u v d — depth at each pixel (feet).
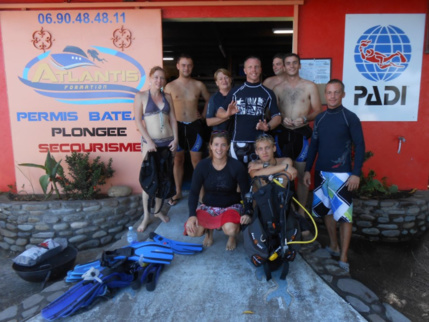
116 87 14.35
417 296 10.09
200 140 13.53
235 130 10.30
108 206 13.89
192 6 13.96
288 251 8.07
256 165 9.58
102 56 14.19
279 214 8.11
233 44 25.72
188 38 24.30
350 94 14.24
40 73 14.29
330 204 9.73
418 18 13.65
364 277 11.07
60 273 11.23
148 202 10.96
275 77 12.21
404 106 14.21
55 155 14.79
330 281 8.48
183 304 7.72
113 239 14.24
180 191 13.99
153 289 8.19
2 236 14.21
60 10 13.93
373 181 13.80
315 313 7.38
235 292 8.06
